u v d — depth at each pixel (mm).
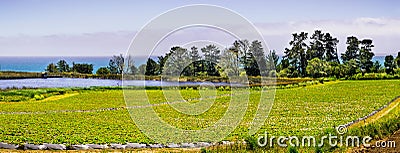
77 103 40688
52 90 53844
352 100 40438
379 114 30344
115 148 19391
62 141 20531
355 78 72062
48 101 42969
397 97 41531
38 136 22016
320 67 86125
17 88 61719
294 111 32844
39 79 95438
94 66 121750
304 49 104062
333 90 51750
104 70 99250
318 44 107625
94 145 19609
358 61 103438
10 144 19688
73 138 21281
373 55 102875
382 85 57969
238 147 18047
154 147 19500
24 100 44031
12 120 28172
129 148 19375
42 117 29922
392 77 72188
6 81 87875
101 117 29953
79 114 31766
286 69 87562
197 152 17891
